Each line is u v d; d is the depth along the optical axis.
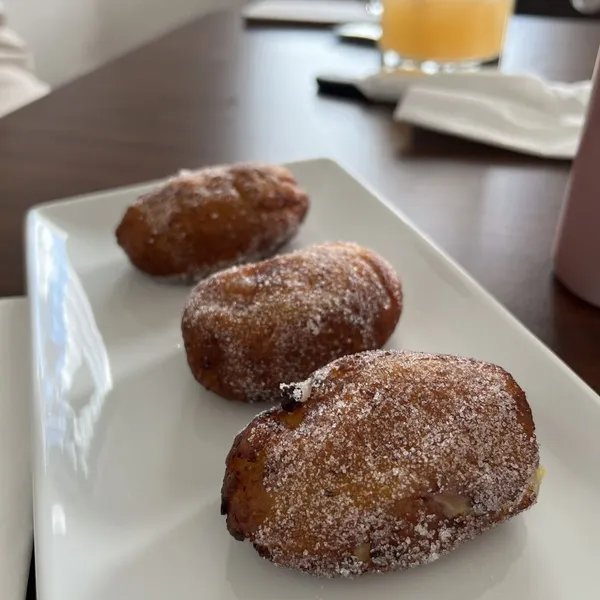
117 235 0.27
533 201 0.33
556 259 0.26
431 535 0.15
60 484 0.18
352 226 0.29
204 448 0.20
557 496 0.17
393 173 0.36
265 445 0.16
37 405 0.20
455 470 0.15
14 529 0.17
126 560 0.16
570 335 0.24
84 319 0.25
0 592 0.15
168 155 0.38
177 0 0.94
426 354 0.18
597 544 0.16
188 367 0.22
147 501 0.18
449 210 0.32
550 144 0.38
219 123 0.42
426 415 0.16
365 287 0.22
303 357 0.21
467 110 0.40
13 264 0.29
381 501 0.15
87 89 0.48
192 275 0.26
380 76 0.45
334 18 0.62
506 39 0.56
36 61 0.86
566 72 0.49
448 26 0.46
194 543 0.16
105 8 0.92
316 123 0.42
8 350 0.23
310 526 0.15
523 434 0.16
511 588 0.15
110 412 0.21
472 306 0.24
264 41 0.58
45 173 0.36
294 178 0.31
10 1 0.80
